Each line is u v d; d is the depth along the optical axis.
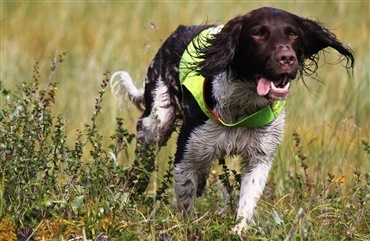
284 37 7.12
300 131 10.73
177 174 8.06
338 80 13.12
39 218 7.17
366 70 13.47
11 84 12.13
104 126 10.52
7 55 13.69
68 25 15.51
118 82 10.20
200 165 8.07
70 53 13.95
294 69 6.93
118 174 7.48
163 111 8.95
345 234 7.07
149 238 6.71
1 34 15.09
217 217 7.36
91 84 12.21
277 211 7.75
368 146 7.88
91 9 16.27
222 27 8.14
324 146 10.32
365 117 11.32
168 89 8.97
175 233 6.95
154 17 15.84
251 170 7.97
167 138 9.12
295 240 6.69
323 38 7.73
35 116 7.35
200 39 8.58
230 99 7.66
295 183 8.39
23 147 7.25
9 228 6.95
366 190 7.52
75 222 7.02
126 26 15.45
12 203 7.14
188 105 8.09
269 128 7.84
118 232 6.93
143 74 12.29
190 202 8.12
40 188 7.25
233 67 7.50
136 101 10.09
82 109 11.25
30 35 15.16
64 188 7.40
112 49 14.02
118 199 7.34
